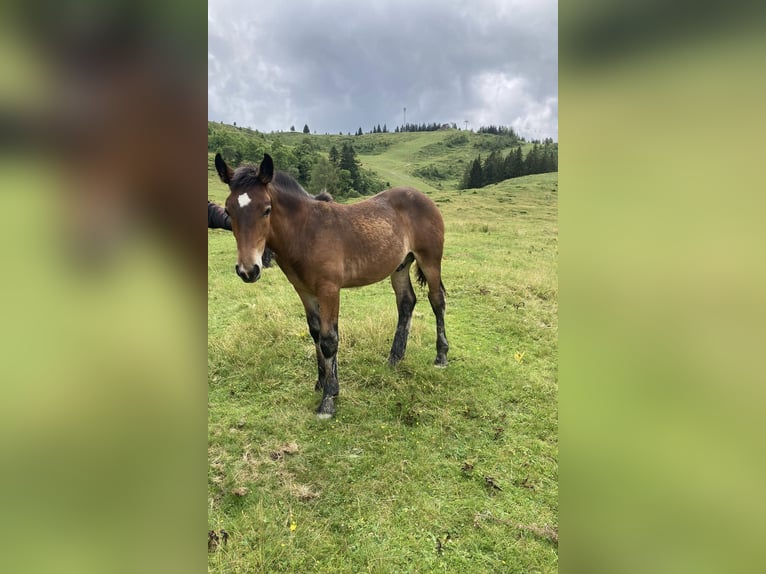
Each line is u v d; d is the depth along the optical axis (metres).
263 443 2.89
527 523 2.27
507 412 3.31
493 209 20.25
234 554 2.04
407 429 3.07
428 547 2.13
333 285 3.28
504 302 5.63
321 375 3.52
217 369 3.73
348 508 2.37
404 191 3.99
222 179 2.88
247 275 2.76
